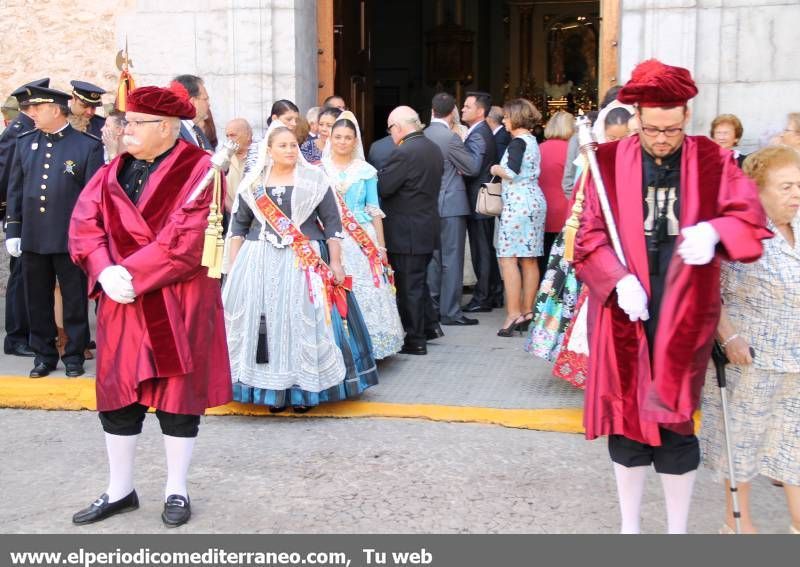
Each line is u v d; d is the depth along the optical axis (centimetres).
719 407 371
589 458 478
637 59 704
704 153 332
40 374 593
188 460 405
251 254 522
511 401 553
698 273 321
